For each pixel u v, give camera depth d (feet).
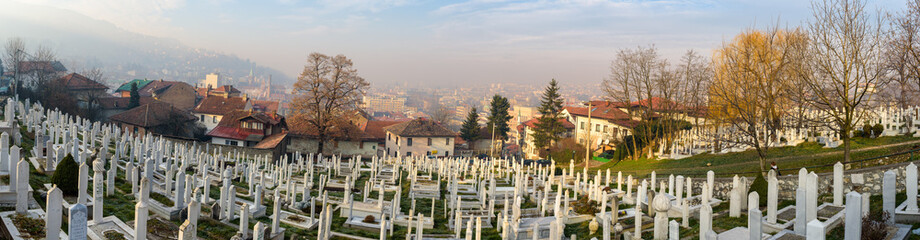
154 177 96.73
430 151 285.23
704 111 193.26
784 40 131.85
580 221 86.02
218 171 125.49
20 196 58.59
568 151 233.55
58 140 111.14
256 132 249.55
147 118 261.03
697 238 63.62
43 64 288.71
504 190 119.55
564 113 321.32
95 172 61.16
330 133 233.14
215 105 363.35
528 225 81.00
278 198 71.82
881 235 51.26
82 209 47.91
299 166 147.33
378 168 157.79
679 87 183.11
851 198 48.98
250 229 70.69
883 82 97.09
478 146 341.21
